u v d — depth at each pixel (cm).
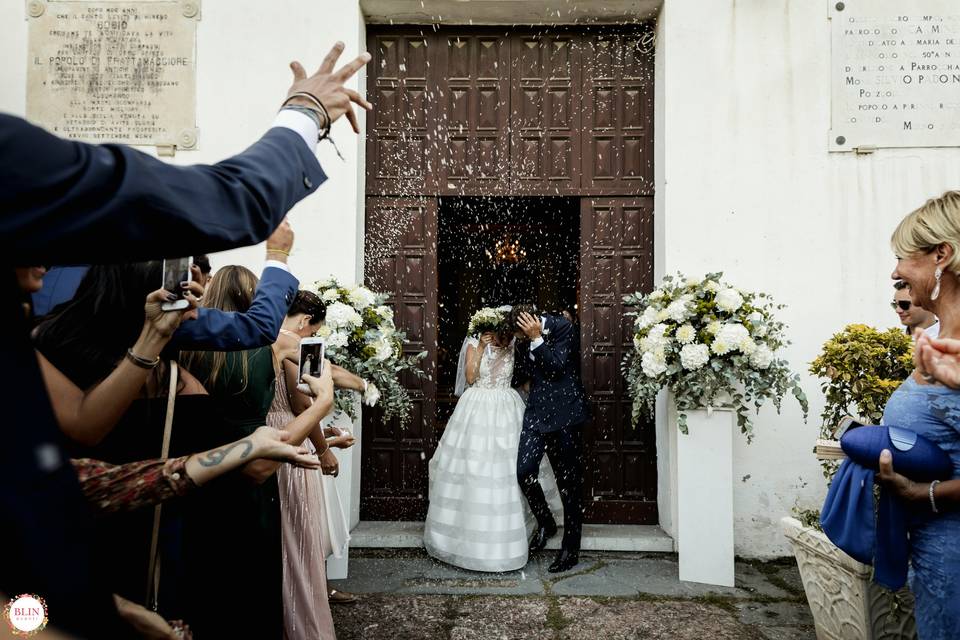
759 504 400
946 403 165
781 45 412
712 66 413
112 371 135
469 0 416
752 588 350
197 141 424
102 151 69
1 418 59
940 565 164
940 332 168
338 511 323
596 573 369
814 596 271
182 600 152
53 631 60
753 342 335
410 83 448
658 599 335
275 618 194
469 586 350
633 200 442
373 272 445
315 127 102
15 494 59
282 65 425
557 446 379
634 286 440
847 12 409
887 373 279
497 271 513
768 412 402
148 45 427
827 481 397
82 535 65
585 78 447
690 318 352
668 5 415
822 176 408
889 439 175
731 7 413
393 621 307
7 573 58
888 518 177
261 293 188
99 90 427
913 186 405
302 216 419
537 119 446
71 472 65
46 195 62
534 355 380
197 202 75
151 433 145
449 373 534
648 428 437
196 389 162
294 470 242
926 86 406
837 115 408
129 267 141
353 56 422
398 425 443
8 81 427
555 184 445
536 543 389
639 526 430
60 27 428
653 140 442
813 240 407
